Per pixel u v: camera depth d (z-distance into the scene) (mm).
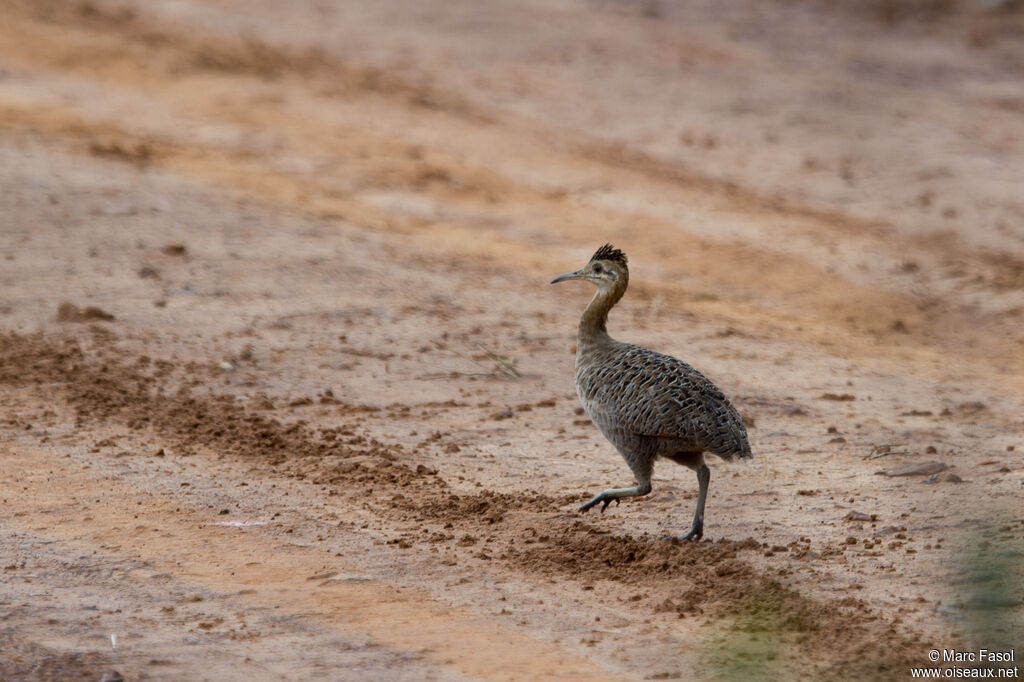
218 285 18891
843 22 39938
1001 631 8305
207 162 25344
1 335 16359
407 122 29266
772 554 9922
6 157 23984
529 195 25312
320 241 21359
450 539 10438
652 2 40562
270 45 34031
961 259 22531
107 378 14930
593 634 8648
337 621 8867
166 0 37188
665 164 27844
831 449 12984
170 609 9008
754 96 32844
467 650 8414
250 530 10594
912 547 10016
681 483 11906
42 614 8852
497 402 14719
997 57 37094
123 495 11383
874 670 7883
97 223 21188
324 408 14281
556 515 11008
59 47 32000
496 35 36375
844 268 21938
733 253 22500
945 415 14414
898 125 31094
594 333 11000
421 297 18984
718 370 16141
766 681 7805
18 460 12258
